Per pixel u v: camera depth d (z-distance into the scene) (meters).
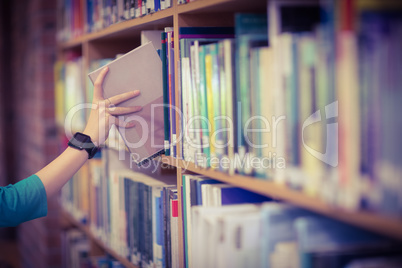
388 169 0.72
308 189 0.87
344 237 0.87
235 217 1.01
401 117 0.71
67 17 2.86
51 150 3.46
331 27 0.80
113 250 2.14
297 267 0.89
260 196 1.24
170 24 1.73
